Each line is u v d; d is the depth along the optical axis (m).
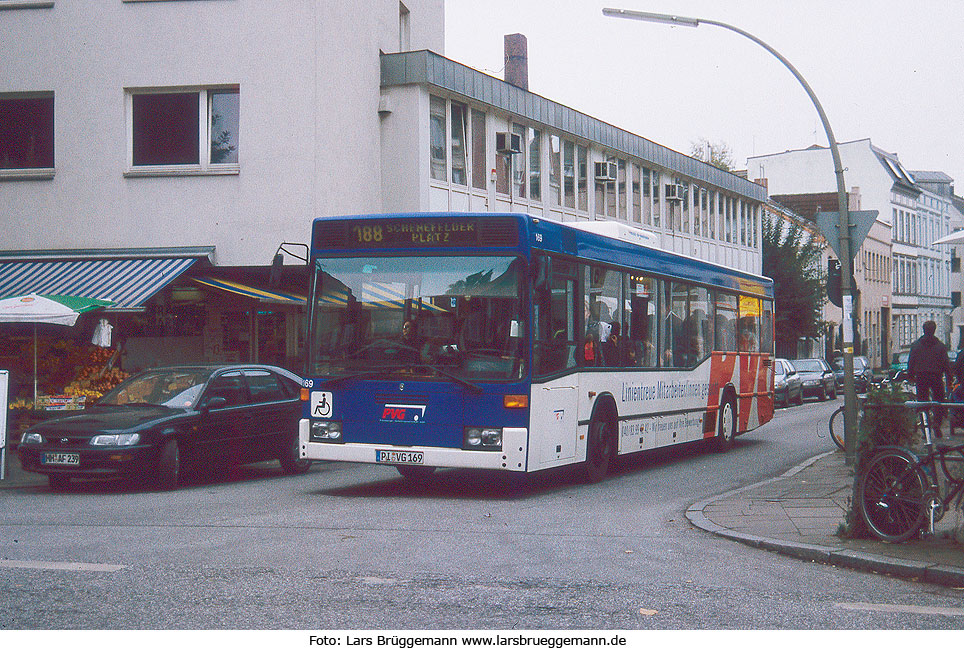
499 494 13.55
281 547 9.18
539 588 7.55
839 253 16.84
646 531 10.42
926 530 9.17
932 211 95.19
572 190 35.06
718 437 19.84
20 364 20.19
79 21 23.16
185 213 23.05
